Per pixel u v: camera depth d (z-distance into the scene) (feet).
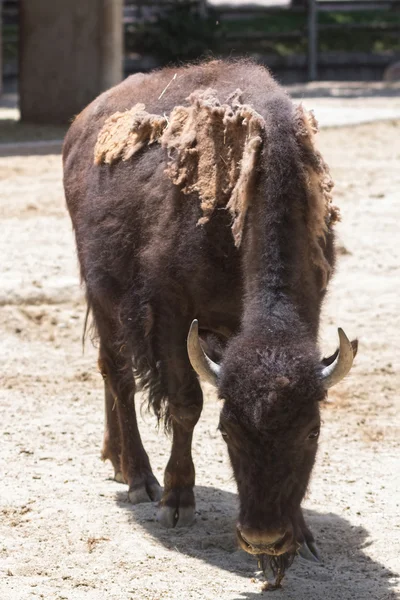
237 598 60.64
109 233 75.05
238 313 67.67
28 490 77.36
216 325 69.51
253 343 56.65
